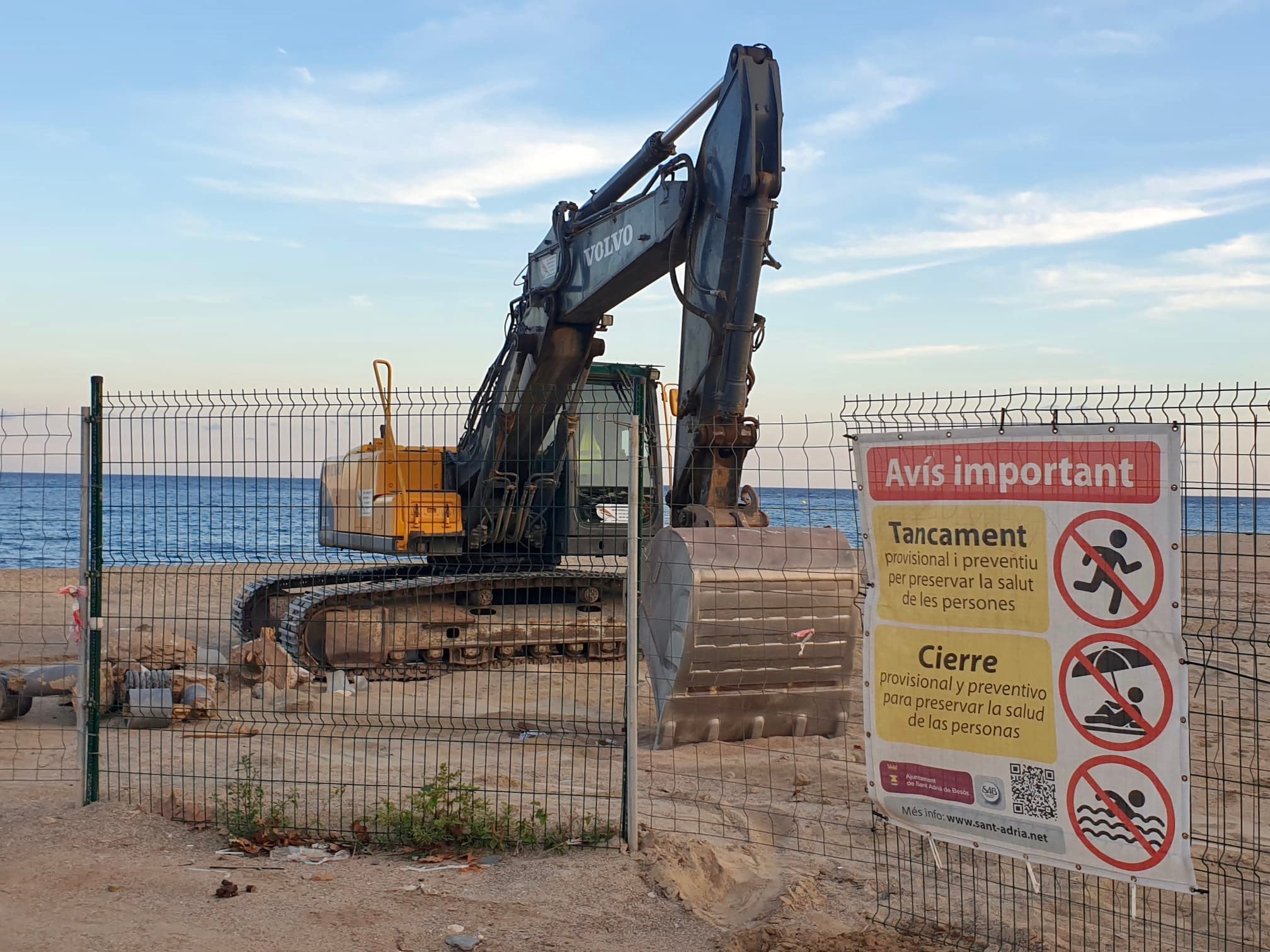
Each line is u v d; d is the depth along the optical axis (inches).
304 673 428.5
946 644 185.9
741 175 324.5
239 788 255.3
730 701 329.4
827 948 184.5
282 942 186.4
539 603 499.5
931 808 188.1
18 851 228.1
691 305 342.3
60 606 705.0
